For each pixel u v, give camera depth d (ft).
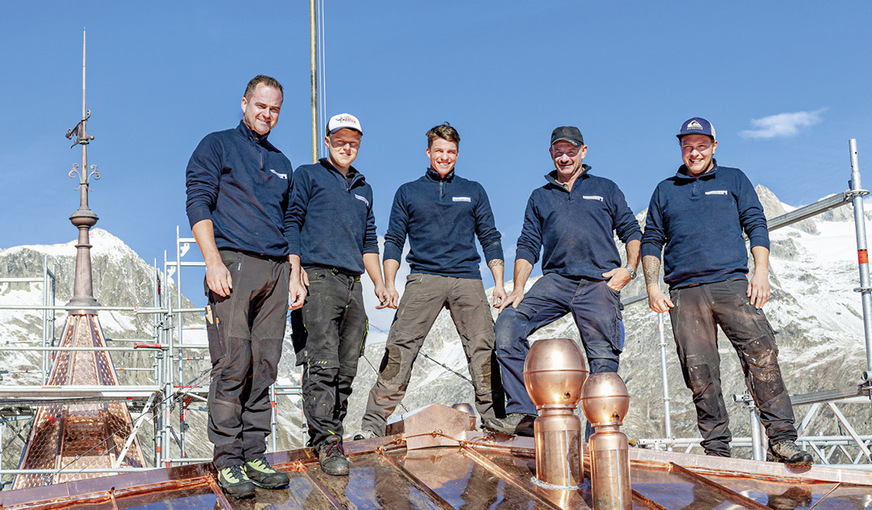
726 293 18.30
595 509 13.78
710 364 18.40
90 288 48.39
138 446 44.52
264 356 15.71
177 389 45.16
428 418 19.01
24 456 43.42
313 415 16.87
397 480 16.02
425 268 20.39
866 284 26.63
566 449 15.12
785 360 538.06
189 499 14.48
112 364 46.75
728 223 18.75
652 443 43.45
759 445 32.22
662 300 18.98
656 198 19.77
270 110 16.21
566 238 20.42
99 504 14.24
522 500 14.58
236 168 15.76
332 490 15.24
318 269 17.57
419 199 20.54
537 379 15.28
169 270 52.16
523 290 20.77
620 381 13.94
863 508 14.03
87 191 49.75
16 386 40.73
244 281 15.38
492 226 21.09
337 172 18.42
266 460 15.64
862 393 27.55
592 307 20.21
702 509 14.05
